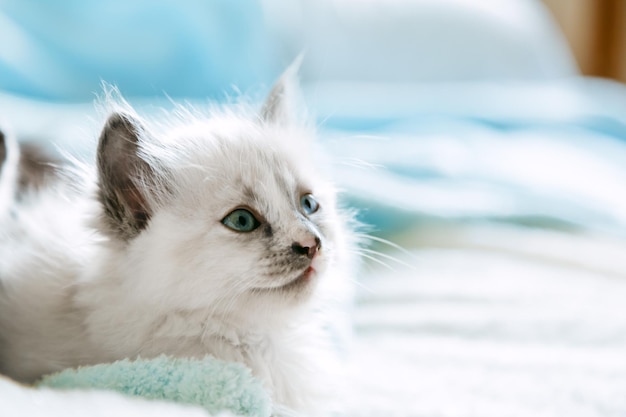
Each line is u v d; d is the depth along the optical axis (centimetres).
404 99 91
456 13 106
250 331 37
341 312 44
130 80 82
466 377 40
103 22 83
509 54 106
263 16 91
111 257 36
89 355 36
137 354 35
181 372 33
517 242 56
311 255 37
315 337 39
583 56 119
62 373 34
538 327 46
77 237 38
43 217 39
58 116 61
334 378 39
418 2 106
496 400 38
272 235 36
